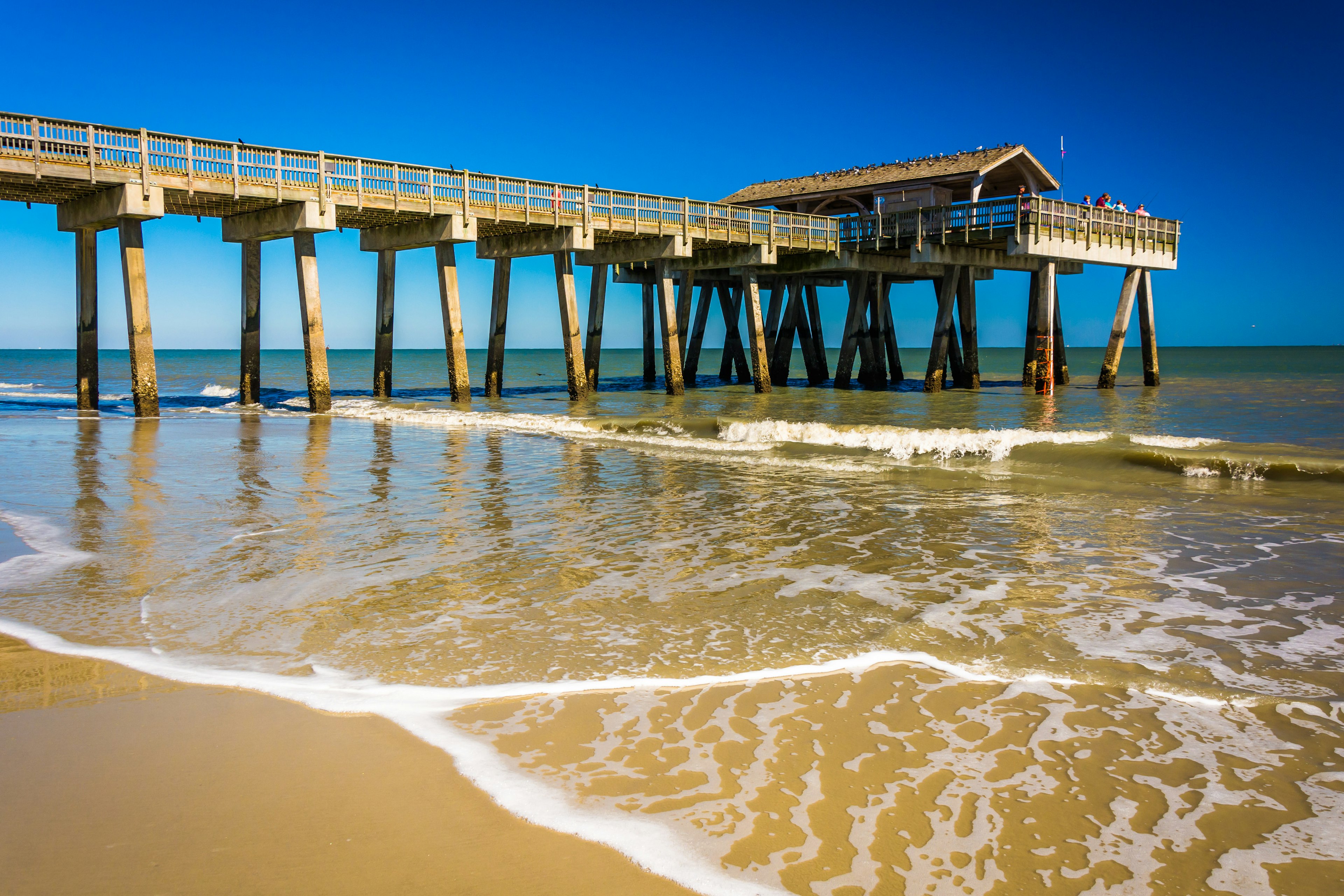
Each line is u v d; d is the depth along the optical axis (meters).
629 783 3.90
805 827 3.54
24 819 3.66
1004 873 3.22
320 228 20.94
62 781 3.97
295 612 6.45
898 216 28.47
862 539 8.83
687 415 21.41
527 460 14.46
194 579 7.36
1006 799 3.73
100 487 11.77
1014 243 25.17
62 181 17.91
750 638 5.82
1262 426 18.45
